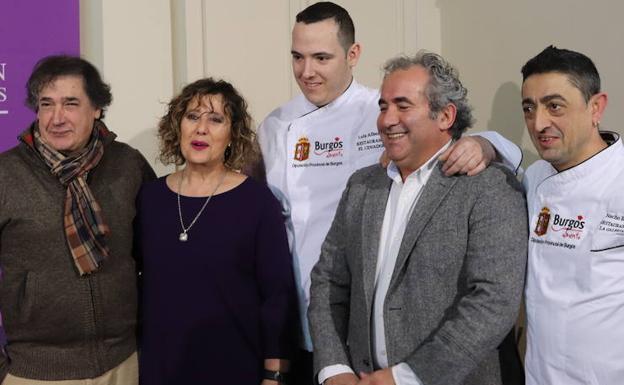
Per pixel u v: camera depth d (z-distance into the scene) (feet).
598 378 5.06
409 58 5.81
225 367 6.65
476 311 5.14
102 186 6.77
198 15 10.87
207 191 6.96
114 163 6.99
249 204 6.86
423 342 5.40
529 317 5.50
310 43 7.67
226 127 6.99
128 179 6.98
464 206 5.40
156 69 10.64
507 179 5.52
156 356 6.62
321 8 7.76
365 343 5.72
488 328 5.10
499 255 5.22
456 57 12.24
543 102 5.29
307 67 7.72
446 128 5.68
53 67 6.40
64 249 6.33
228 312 6.67
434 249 5.41
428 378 5.14
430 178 5.62
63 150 6.49
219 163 7.08
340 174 7.89
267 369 6.82
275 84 11.58
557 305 5.24
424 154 5.68
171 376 6.57
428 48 12.69
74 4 9.76
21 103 9.47
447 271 5.37
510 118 10.77
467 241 5.37
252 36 11.34
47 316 6.29
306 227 7.93
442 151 5.73
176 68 11.02
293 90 11.73
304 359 7.98
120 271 6.67
